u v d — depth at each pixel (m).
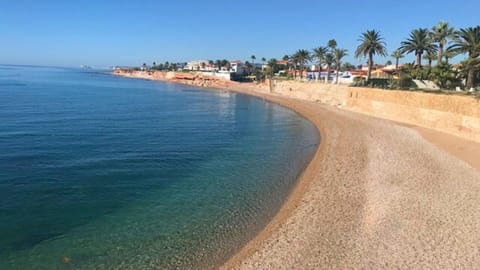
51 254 16.06
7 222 19.17
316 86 100.12
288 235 17.03
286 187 24.69
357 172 27.00
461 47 54.12
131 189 24.66
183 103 91.88
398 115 57.69
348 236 16.80
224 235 17.62
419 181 24.62
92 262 15.39
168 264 15.12
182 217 19.92
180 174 28.31
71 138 41.94
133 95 111.19
